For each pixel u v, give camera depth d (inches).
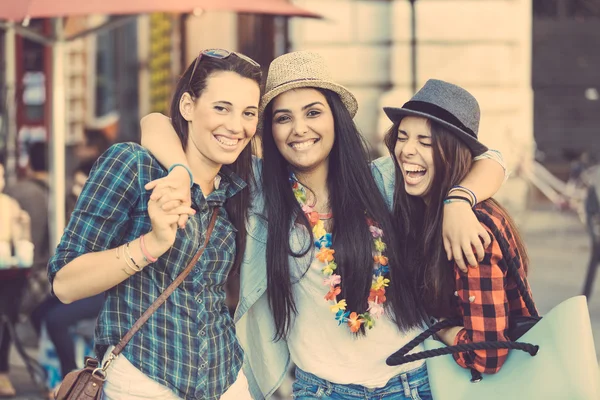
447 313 152.3
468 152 150.3
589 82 842.8
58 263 131.8
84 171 322.7
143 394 132.7
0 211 295.1
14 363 337.7
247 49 535.2
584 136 850.1
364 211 156.9
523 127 593.3
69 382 132.9
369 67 560.4
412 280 155.6
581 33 839.7
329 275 153.3
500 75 576.7
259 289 156.1
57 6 257.4
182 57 540.1
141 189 134.5
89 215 132.6
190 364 133.8
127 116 697.0
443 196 148.9
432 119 147.6
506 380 144.3
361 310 153.3
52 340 278.4
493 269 141.4
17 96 535.8
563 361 138.9
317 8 557.9
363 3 557.3
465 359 146.3
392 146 158.6
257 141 162.9
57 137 311.7
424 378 156.3
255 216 155.7
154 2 266.1
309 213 155.8
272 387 164.4
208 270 138.6
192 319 135.3
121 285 134.8
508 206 607.8
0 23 300.4
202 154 140.7
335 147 158.2
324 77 154.5
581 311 139.6
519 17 577.0
